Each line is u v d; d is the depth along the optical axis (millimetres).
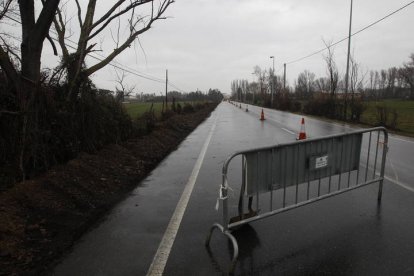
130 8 7707
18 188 4941
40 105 5996
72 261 3520
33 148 5762
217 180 6953
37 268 3361
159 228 4410
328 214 4809
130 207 5289
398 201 5375
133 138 11188
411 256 3533
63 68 6891
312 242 3904
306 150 4574
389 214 4781
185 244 3908
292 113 37125
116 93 10211
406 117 29547
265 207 5176
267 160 4164
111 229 4387
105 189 6125
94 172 6668
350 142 5160
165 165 8688
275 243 3896
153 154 10000
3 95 5574
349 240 3936
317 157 4707
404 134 15977
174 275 3236
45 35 6184
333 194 5043
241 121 24750
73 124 7102
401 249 3693
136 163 8461
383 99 83312
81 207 5109
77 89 7238
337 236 4055
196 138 14703
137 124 12336
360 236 4039
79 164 6672
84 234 4230
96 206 5277
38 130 5824
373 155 9750
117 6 7648
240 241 3963
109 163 7594
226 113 39500
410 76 80500
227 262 3473
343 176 7074
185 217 4797
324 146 4785
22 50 6027
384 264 3379
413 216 4695
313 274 3221
